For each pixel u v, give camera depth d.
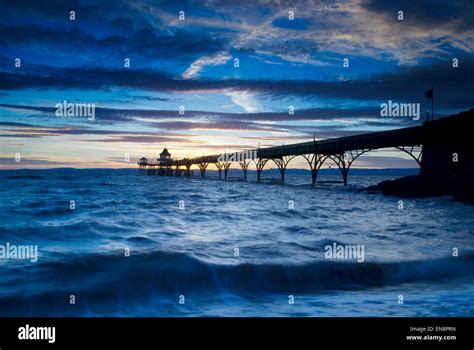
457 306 6.86
